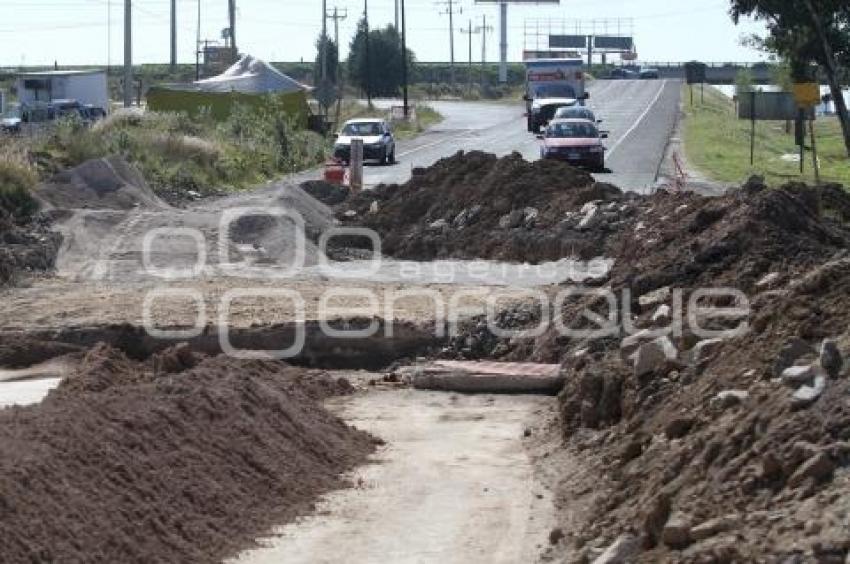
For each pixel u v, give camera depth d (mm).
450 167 68062
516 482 28406
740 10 104812
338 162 91062
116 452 23609
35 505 20594
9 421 23703
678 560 19031
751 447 21281
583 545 22438
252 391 29625
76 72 151000
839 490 18781
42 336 42719
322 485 27922
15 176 59250
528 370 38281
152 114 103812
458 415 35375
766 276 36031
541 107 141250
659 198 56688
